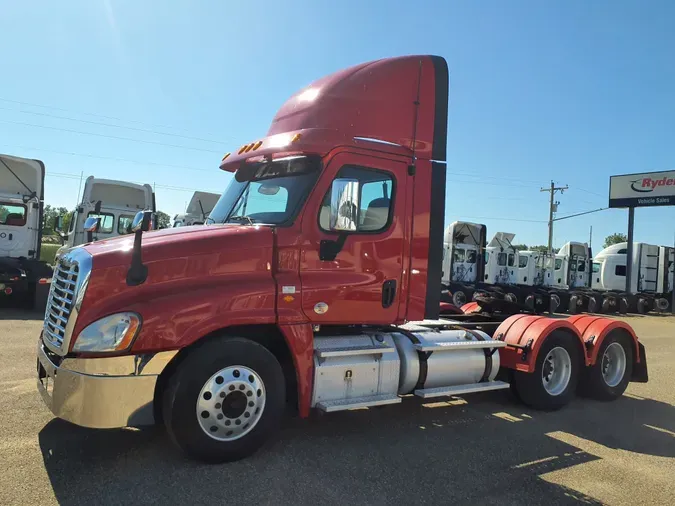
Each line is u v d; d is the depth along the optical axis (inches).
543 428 222.4
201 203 788.6
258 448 169.6
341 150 189.3
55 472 153.5
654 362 413.7
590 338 270.2
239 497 143.3
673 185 1023.6
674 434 222.8
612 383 281.4
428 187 208.4
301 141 184.1
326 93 199.5
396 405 245.4
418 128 207.8
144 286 157.5
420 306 205.2
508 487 159.9
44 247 1247.5
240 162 211.9
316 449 182.2
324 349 186.5
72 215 666.8
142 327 150.6
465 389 220.4
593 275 1187.3
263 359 167.9
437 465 174.2
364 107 198.8
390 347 201.9
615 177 1107.3
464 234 895.7
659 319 931.3
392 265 198.7
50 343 162.9
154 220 206.5
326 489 151.2
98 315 151.0
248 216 194.7
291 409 203.9
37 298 510.0
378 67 205.8
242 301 165.3
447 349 219.3
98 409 147.3
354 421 216.8
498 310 319.3
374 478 160.7
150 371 151.8
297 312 176.2
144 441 179.0
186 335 155.3
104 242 172.4
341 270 187.6
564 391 254.5
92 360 148.3
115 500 138.3
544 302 904.3
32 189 568.1
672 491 163.3
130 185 653.9
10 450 167.6
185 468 159.2
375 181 196.5
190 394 155.7
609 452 196.5
